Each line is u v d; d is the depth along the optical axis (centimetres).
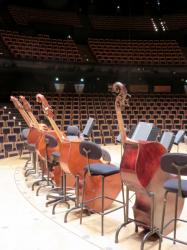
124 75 2038
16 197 545
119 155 1006
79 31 2242
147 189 350
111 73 1953
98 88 2094
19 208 489
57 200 503
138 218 381
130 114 1530
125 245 361
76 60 1880
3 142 980
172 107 1669
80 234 393
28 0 2378
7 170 762
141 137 392
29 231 404
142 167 344
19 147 995
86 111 1495
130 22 2356
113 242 369
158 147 358
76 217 450
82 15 2350
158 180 360
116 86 363
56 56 1886
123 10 2530
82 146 390
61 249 353
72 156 448
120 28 2302
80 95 1741
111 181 468
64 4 2461
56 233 397
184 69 1898
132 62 1952
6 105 1541
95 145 374
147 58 2027
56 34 2223
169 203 373
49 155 565
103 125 1354
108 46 2080
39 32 2173
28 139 677
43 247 359
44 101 505
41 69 1798
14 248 357
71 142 448
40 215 459
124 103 365
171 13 2508
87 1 2489
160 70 1908
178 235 385
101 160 460
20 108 688
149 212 365
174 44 2100
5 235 392
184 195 312
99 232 398
